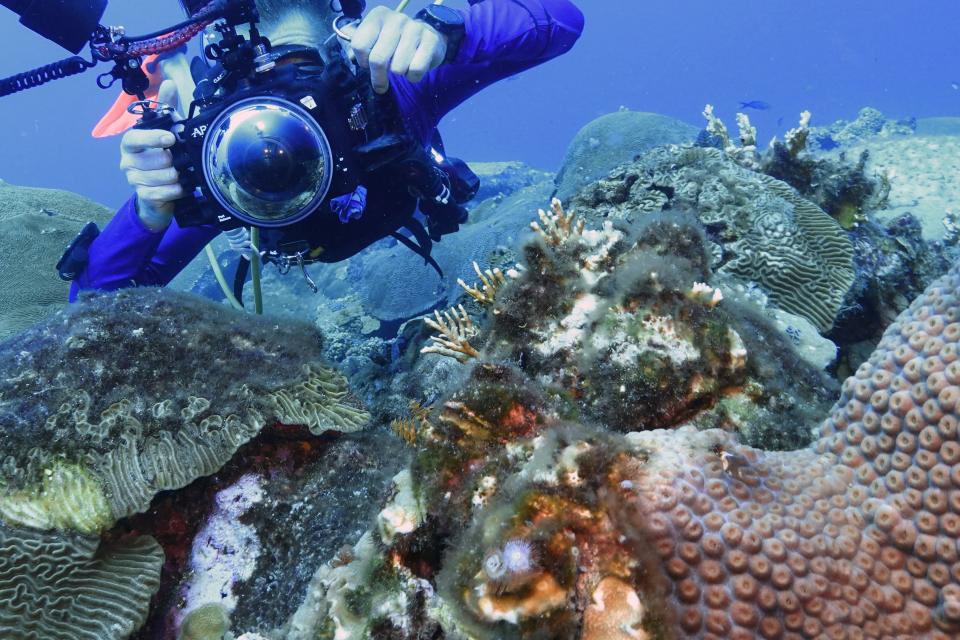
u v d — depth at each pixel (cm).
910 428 34
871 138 288
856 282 76
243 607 56
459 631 37
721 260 73
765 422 46
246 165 66
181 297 61
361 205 72
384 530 41
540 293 52
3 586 48
